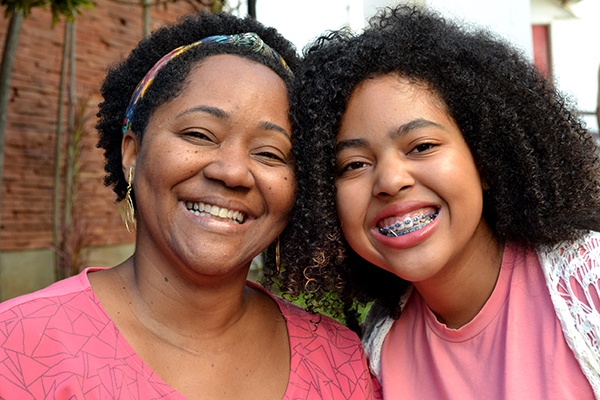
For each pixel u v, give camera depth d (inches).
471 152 68.4
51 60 217.3
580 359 60.1
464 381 67.9
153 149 60.0
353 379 68.3
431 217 64.9
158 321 61.6
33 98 212.8
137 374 55.4
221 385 60.8
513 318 66.0
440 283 69.8
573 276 63.6
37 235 215.0
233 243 60.2
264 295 73.6
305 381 63.9
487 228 72.1
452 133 65.6
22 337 53.6
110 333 57.0
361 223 66.5
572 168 70.1
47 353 53.6
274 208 62.9
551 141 69.8
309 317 72.0
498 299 68.5
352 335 73.0
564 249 65.8
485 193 71.6
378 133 63.6
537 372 62.7
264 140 61.8
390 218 64.9
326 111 65.9
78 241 186.9
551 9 266.1
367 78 65.4
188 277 60.9
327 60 68.1
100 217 231.1
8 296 207.3
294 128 64.7
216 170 58.6
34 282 214.1
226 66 62.1
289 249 68.8
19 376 51.9
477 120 66.9
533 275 67.5
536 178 67.6
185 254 58.8
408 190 63.7
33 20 211.9
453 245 64.9
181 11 259.3
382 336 76.5
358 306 85.6
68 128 194.5
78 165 211.8
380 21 72.7
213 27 73.0
